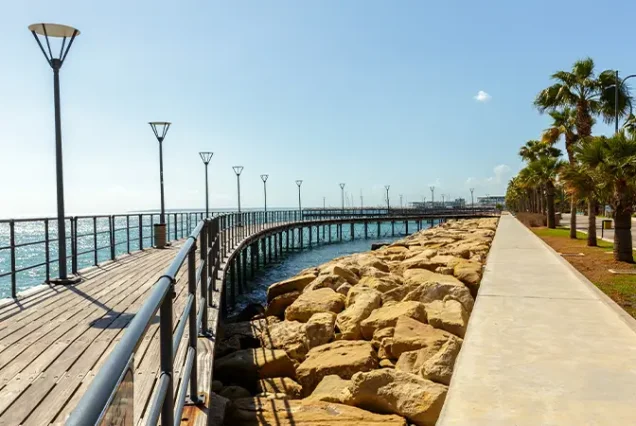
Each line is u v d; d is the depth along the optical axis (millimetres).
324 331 8453
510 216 58531
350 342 7637
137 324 1601
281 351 7492
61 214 9992
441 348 6559
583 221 49781
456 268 12375
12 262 8320
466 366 4379
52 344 5625
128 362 1335
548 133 28094
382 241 57438
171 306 2293
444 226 43531
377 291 10516
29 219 8852
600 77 23453
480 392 3785
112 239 14195
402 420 4945
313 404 5336
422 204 143375
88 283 10016
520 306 6793
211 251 7918
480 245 18750
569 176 17656
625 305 9078
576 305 6848
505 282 8781
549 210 37500
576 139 27000
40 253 34906
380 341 7625
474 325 5785
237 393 6164
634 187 15117
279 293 13391
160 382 2162
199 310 5391
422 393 5152
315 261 35094
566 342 5078
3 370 4750
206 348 5621
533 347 4918
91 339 5832
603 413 3402
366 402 5336
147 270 11953
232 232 19953
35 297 8492
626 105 23859
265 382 6746
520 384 3943
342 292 11633
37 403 3984
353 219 57938
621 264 15133
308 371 6754
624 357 4594
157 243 18953
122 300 8219
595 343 5039
